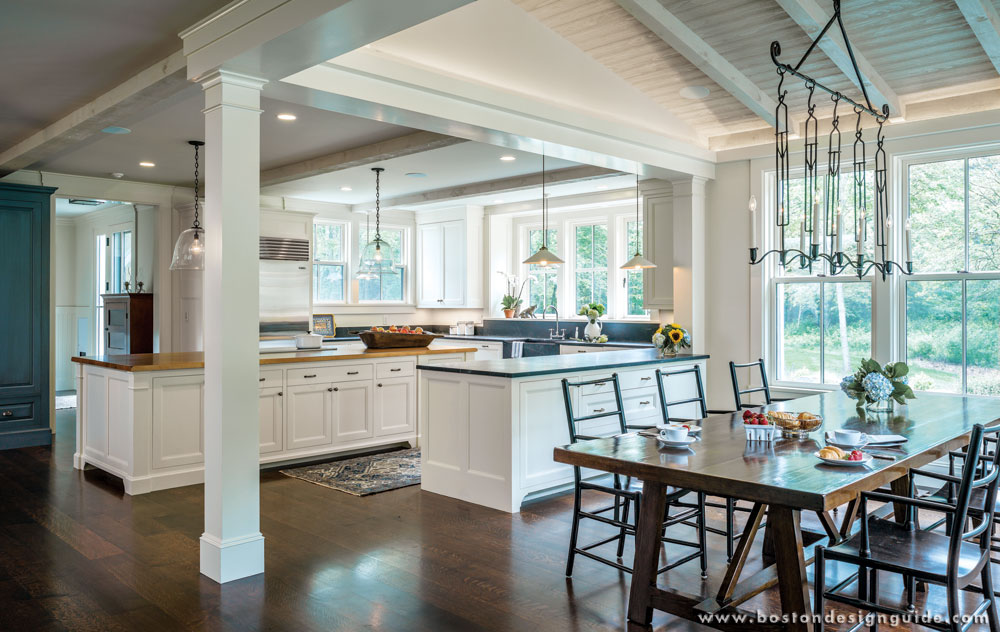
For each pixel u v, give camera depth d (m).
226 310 3.19
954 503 3.02
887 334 5.18
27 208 6.39
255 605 2.94
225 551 3.18
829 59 4.58
